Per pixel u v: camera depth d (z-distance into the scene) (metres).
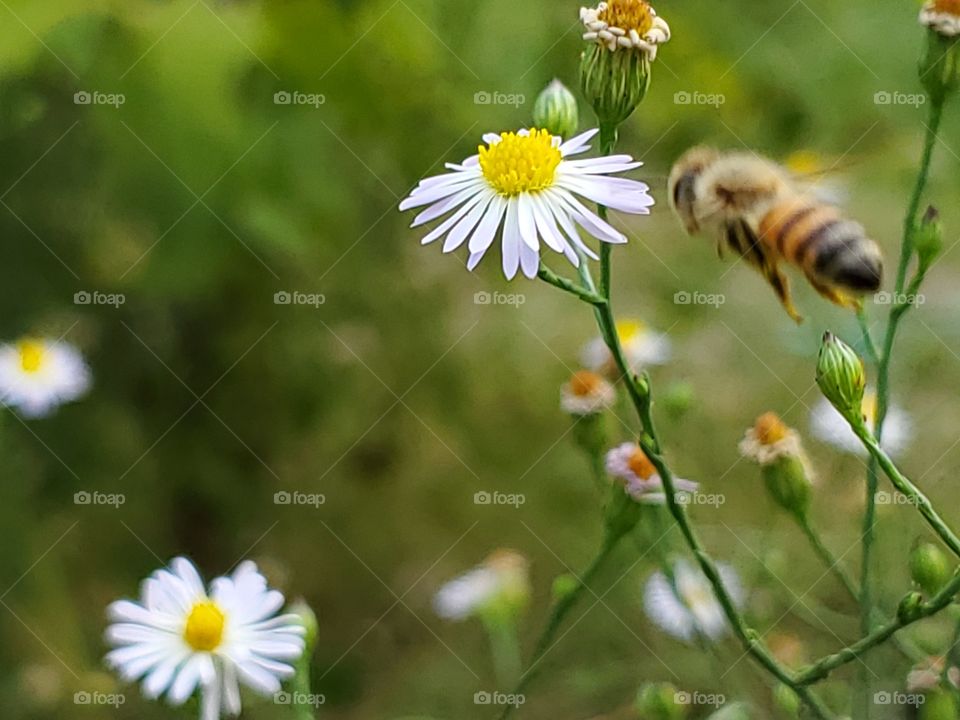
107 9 0.28
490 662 0.29
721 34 0.31
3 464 0.29
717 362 0.30
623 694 0.27
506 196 0.22
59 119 0.28
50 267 0.29
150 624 0.22
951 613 0.23
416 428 0.31
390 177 0.30
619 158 0.23
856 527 0.26
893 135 0.30
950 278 0.29
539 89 0.30
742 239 0.25
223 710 0.22
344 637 0.30
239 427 0.30
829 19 0.31
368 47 0.29
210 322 0.30
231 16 0.28
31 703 0.27
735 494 0.28
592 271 0.31
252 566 0.23
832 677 0.25
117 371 0.30
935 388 0.28
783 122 0.31
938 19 0.23
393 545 0.30
